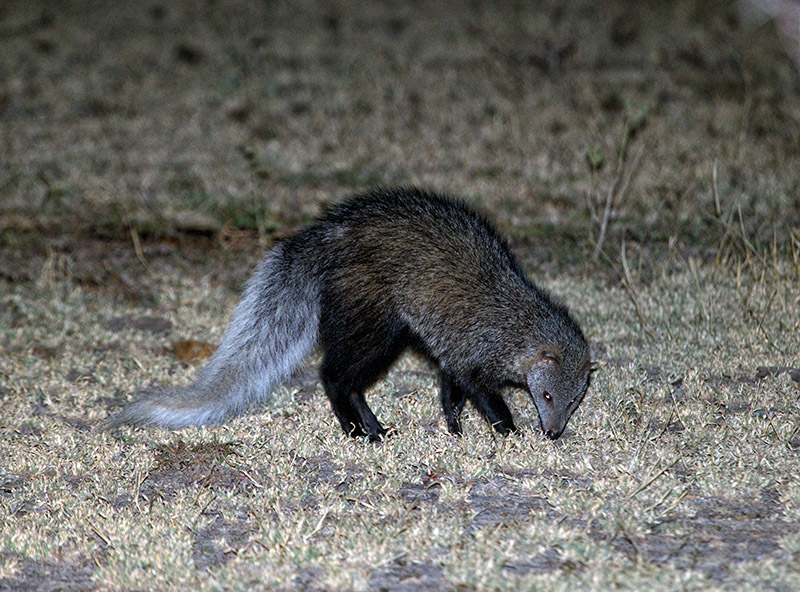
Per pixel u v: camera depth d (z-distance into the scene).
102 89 26.50
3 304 13.70
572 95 23.28
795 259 12.65
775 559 6.44
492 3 36.34
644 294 12.88
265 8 36.28
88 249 15.83
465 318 9.30
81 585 6.68
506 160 19.44
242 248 15.79
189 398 9.41
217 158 20.44
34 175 19.31
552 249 15.07
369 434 9.34
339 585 6.41
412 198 9.72
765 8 23.28
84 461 8.71
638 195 16.95
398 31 33.09
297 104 24.31
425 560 6.74
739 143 18.61
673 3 33.69
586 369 9.26
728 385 10.08
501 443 8.80
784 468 7.89
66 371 11.23
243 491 8.14
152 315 13.20
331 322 9.44
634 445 8.59
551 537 6.84
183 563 6.79
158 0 37.81
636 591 6.06
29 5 38.03
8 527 7.41
